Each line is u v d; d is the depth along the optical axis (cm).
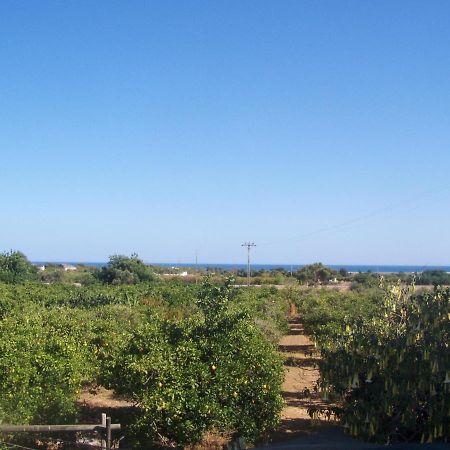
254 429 873
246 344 906
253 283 5484
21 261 4281
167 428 836
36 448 865
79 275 5069
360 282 4241
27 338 996
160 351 866
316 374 1636
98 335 1252
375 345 875
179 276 5516
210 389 834
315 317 1936
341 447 830
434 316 878
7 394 856
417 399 827
